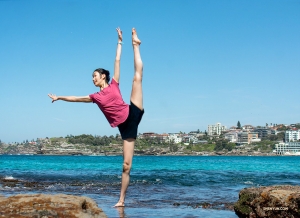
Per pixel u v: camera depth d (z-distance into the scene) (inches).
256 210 265.4
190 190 518.0
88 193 446.0
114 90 257.4
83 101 261.9
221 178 837.2
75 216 193.8
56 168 1579.7
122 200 290.8
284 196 249.6
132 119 261.0
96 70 266.7
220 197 430.6
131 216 253.3
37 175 919.0
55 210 196.5
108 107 256.2
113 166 1915.6
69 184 593.9
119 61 267.6
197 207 333.1
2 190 473.7
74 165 2079.2
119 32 274.2
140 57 268.7
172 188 547.8
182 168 1695.4
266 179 834.2
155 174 1007.6
